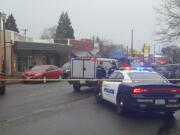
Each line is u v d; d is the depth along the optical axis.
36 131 6.61
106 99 10.06
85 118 8.09
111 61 18.78
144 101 7.68
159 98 7.75
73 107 9.98
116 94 8.86
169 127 7.06
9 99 11.95
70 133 6.45
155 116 8.48
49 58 35.53
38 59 33.25
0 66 27.41
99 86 11.04
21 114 8.64
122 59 30.44
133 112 9.06
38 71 21.56
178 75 22.03
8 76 26.95
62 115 8.50
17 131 6.61
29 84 20.08
